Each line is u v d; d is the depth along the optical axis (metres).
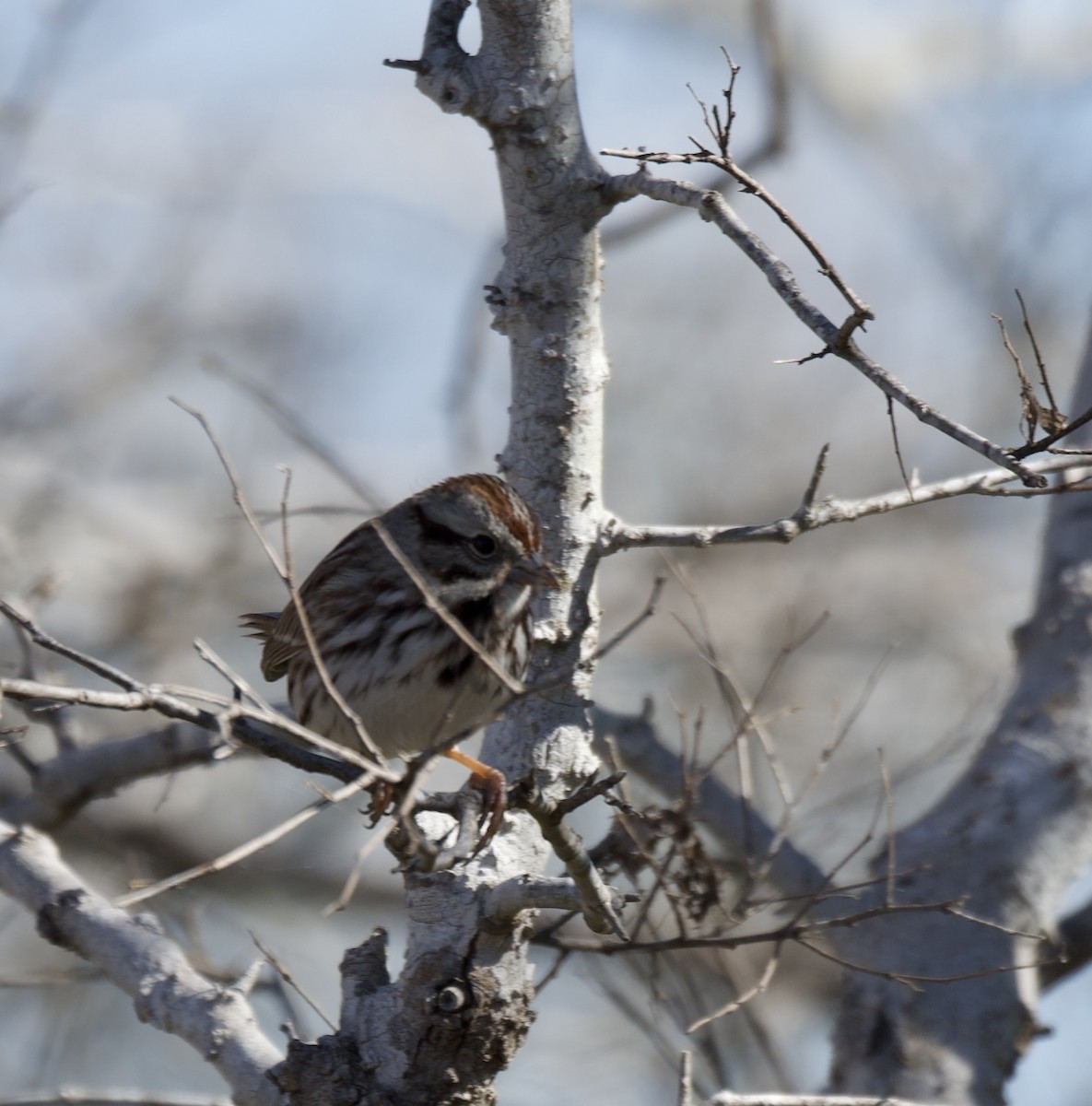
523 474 9.65
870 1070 11.51
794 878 12.28
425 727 9.91
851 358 7.20
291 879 17.86
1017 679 13.12
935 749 15.87
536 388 9.58
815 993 17.03
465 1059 8.77
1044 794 12.27
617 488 22.06
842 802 14.09
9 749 13.77
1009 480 9.01
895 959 11.78
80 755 12.91
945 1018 11.55
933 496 8.97
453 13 9.30
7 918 15.98
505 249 9.65
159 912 13.36
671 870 10.73
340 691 10.02
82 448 22.53
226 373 17.05
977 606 21.67
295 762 7.37
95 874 17.73
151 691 6.75
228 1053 9.21
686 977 11.70
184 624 20.62
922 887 12.00
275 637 11.83
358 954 9.21
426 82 9.27
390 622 9.84
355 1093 8.74
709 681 19.67
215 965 12.25
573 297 9.51
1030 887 12.00
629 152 7.89
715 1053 11.34
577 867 7.89
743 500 22.09
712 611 20.75
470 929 8.73
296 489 21.58
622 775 7.66
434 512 9.84
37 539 20.77
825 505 9.07
